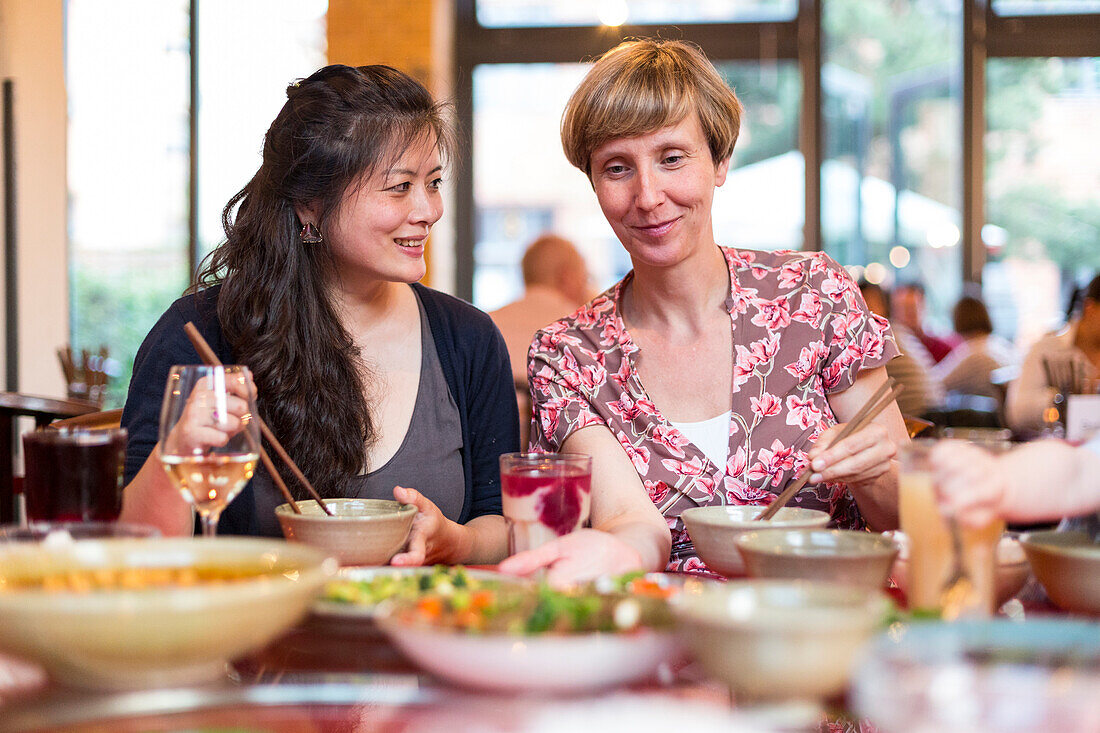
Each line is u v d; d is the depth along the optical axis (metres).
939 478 0.92
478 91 6.41
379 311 1.88
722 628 0.72
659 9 6.25
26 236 5.62
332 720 0.78
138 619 0.76
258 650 0.96
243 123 6.08
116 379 6.01
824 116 6.16
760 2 6.18
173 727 0.76
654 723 0.69
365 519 1.21
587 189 6.38
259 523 1.74
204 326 1.81
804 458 1.74
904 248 6.21
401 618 0.84
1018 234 6.14
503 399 1.96
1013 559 1.07
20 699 0.81
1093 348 3.95
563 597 0.86
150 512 1.37
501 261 6.45
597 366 1.83
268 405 1.72
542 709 0.74
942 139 6.18
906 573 1.03
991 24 6.08
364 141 1.66
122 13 6.01
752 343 1.80
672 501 1.75
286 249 1.74
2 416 3.22
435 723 0.74
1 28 5.52
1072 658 0.68
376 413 1.83
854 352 1.81
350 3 5.86
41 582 0.90
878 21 6.16
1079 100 6.06
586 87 1.71
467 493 1.91
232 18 6.04
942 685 0.62
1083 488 0.98
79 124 6.00
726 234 6.23
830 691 0.73
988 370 5.14
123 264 6.05
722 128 1.72
